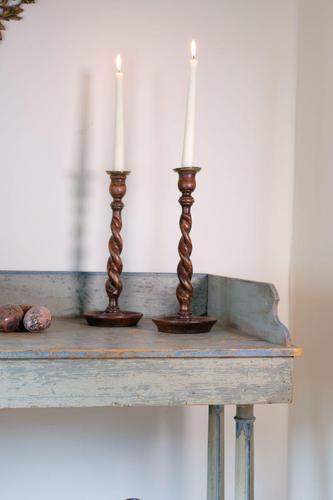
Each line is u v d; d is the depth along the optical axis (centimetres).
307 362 150
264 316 113
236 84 156
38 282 144
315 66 148
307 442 149
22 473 150
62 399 100
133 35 152
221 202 156
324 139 143
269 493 159
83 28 150
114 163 135
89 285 146
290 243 159
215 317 143
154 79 153
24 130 147
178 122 154
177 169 127
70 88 149
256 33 157
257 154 157
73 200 150
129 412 154
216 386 103
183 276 127
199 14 155
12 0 146
